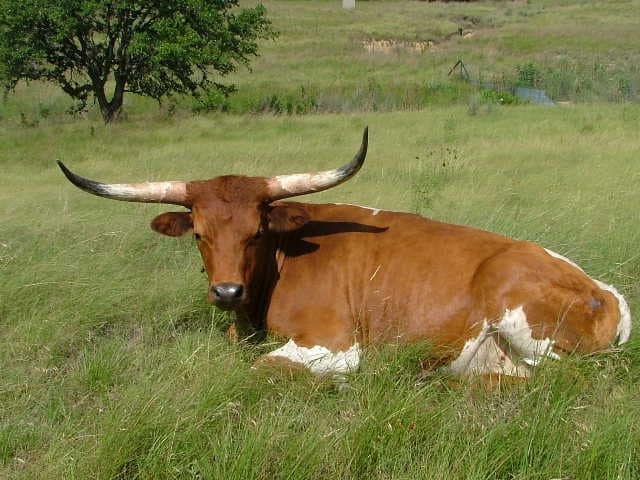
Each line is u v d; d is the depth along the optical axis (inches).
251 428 163.0
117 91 908.0
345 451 157.6
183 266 278.8
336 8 2440.9
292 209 201.8
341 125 753.6
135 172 513.7
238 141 668.1
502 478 152.9
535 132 640.4
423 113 833.5
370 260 204.8
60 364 213.9
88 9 818.8
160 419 162.9
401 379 181.9
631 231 291.7
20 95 1055.6
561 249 271.4
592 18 2059.5
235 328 219.8
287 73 1273.4
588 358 185.0
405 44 1704.0
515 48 1568.7
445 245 202.2
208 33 888.3
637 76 1125.1
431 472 149.2
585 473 149.3
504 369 196.9
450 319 194.5
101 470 153.6
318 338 199.5
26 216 349.4
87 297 238.7
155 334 230.1
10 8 824.9
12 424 176.2
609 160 487.8
